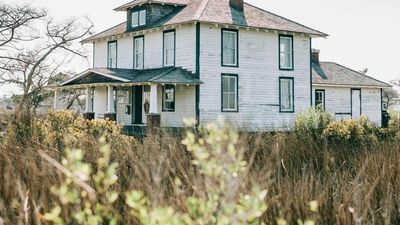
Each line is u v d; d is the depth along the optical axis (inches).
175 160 200.1
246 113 1118.4
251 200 77.5
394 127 620.1
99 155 194.5
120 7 1251.2
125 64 1254.3
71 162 71.1
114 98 1256.2
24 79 1526.8
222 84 1090.1
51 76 1672.0
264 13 1227.2
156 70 1130.7
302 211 153.4
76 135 306.0
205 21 1050.7
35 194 136.9
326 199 167.5
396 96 2888.8
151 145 226.8
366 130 578.2
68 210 106.9
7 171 139.3
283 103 1192.2
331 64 1653.5
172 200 134.9
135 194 72.6
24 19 1478.8
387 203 165.8
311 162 244.2
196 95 1055.0
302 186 176.2
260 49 1152.8
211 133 81.4
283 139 316.5
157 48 1160.2
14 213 127.4
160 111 1129.4
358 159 286.8
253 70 1139.3
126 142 247.9
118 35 1254.3
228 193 78.8
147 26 1184.8
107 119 454.3
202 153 81.0
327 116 870.4
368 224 151.6
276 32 1170.6
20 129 245.4
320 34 1229.7
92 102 1409.9
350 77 1576.0
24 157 169.9
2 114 251.6
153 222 71.6
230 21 1093.8
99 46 1347.2
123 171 185.2
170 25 1097.4
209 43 1074.1
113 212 118.6
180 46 1101.1
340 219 155.2
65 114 426.3
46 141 226.5
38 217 106.4
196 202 81.7
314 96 1473.9
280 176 204.7
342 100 1528.1
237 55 1115.3
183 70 1085.8
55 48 1647.4
